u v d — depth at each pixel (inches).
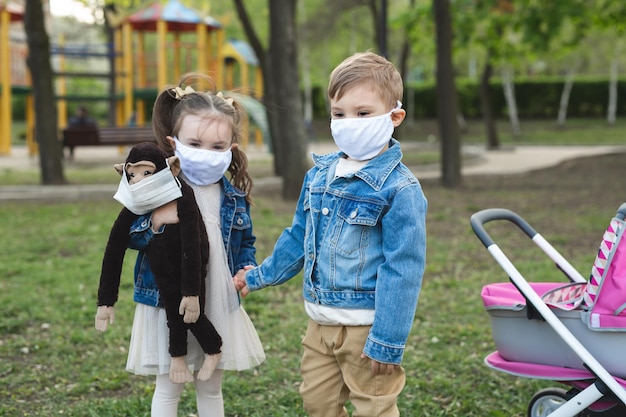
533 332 125.0
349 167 112.6
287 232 120.6
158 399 120.3
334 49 1318.9
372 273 108.6
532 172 674.8
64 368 179.8
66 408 155.9
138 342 118.6
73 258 298.7
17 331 209.8
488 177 631.8
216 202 121.4
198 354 119.0
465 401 156.8
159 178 111.1
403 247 105.0
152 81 924.0
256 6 1222.3
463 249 318.0
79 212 411.8
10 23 941.2
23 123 1534.2
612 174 644.1
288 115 444.5
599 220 386.3
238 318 122.5
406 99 1488.7
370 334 105.7
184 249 111.3
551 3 552.1
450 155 544.1
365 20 1254.3
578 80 1478.8
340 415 116.6
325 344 113.6
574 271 138.5
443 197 487.5
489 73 987.3
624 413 120.9
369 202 107.8
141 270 118.1
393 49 1252.5
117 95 866.1
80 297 238.7
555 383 167.2
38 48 501.7
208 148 117.0
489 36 633.0
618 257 116.3
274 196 474.6
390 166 109.7
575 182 585.0
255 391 165.5
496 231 359.9
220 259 119.6
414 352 190.9
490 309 128.5
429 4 674.8
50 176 511.5
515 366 126.9
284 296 244.8
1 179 565.6
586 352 117.7
